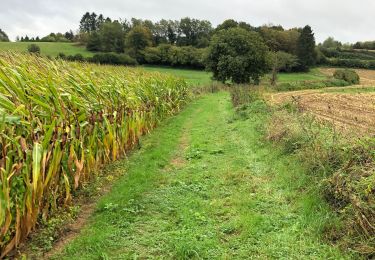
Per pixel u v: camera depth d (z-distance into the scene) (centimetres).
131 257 457
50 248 484
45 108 575
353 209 481
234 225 532
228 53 4794
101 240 493
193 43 9000
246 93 2070
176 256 459
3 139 458
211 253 462
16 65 644
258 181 721
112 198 641
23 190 475
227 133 1237
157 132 1298
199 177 768
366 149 595
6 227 438
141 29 7069
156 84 1533
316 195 582
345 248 451
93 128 710
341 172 566
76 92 748
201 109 2145
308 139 772
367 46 12725
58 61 849
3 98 486
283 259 444
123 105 936
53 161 536
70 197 601
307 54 8081
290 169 726
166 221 562
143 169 818
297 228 512
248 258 452
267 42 8156
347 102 2666
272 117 1141
